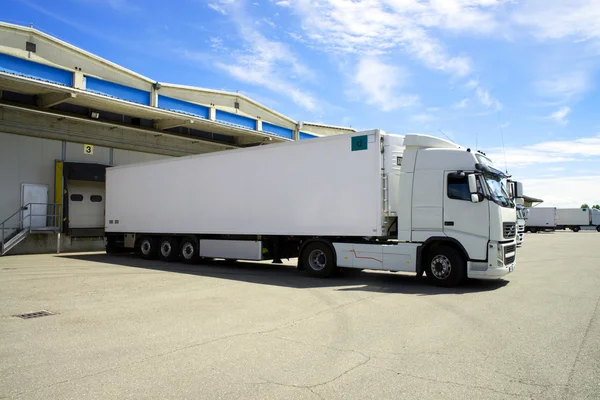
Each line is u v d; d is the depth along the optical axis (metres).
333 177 11.89
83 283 11.24
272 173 13.24
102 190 23.62
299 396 4.15
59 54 19.52
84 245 22.00
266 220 13.31
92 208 23.20
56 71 18.38
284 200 12.91
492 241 10.12
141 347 5.70
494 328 6.64
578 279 11.86
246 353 5.45
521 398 4.09
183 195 15.91
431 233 10.66
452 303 8.58
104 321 7.12
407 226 10.94
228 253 14.48
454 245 10.59
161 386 4.38
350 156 11.60
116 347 5.71
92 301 8.81
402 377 4.63
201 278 12.28
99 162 22.55
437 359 5.21
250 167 13.82
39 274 13.00
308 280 11.91
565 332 6.40
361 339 6.07
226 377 4.63
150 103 22.19
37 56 18.84
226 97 26.69
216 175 14.81
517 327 6.70
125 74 21.58
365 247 11.44
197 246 15.62
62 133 21.20
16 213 19.80
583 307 8.16
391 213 11.26
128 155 23.69
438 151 10.77
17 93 19.42
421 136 10.93
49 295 9.48
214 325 6.86
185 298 9.16
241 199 14.02
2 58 16.83
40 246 20.41
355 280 11.92
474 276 10.25
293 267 15.52
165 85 22.98
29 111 19.72
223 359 5.21
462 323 6.96
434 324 6.90
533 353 5.43
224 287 10.65
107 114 22.33
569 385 4.40
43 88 18.02
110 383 4.46
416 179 10.90
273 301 8.84
